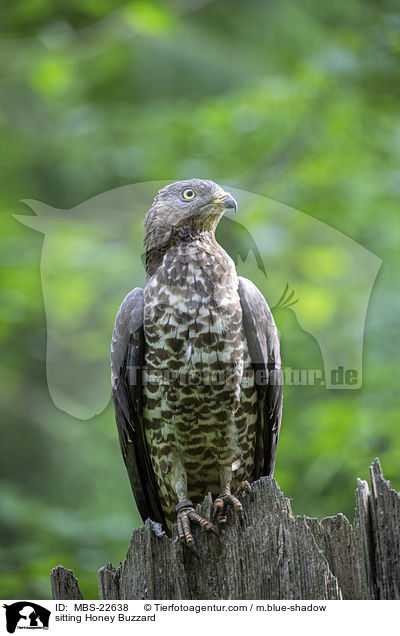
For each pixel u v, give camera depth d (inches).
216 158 539.8
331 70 501.7
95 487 553.0
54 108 662.5
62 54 598.2
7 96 669.3
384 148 511.8
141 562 216.8
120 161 575.2
